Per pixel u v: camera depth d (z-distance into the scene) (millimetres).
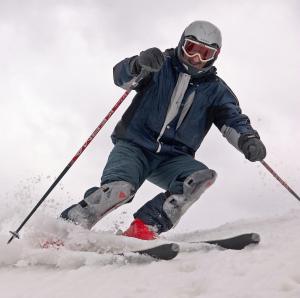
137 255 3115
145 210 4105
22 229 3596
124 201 4020
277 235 3602
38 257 3318
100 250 3453
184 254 3260
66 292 2656
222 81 4395
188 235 4363
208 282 2557
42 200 3742
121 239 3443
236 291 2404
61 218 3820
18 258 3357
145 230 3934
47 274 3074
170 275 2758
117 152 4266
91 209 3934
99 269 3006
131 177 4125
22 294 2691
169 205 4121
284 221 4336
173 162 4336
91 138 3994
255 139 4199
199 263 2877
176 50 4277
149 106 4270
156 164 4371
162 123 4273
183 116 4277
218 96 4336
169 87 4246
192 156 4453
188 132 4336
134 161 4207
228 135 4332
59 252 3281
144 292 2525
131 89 4082
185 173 4215
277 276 2506
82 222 3912
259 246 3250
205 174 4117
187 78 4219
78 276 2906
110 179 4059
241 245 3244
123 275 2840
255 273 2590
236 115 4297
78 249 3480
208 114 4371
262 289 2387
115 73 4270
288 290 2355
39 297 2617
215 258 2963
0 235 3518
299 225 4008
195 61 4145
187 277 2686
